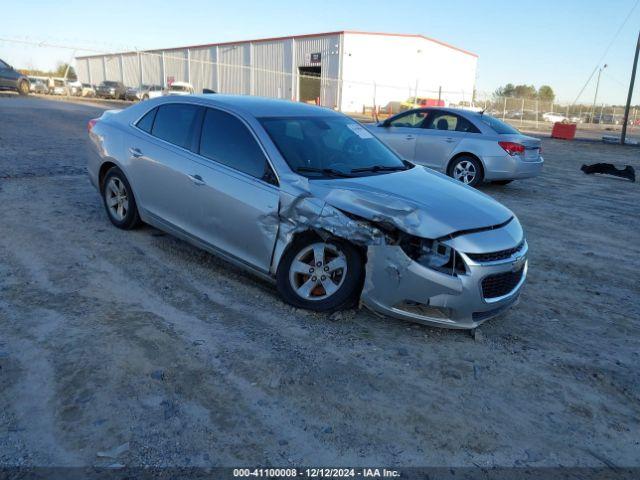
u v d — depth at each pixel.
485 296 3.87
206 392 3.15
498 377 3.58
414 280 3.74
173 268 4.95
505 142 9.96
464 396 3.33
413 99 45.53
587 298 5.14
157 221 5.25
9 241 5.31
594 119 57.81
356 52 49.75
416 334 4.04
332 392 3.25
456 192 4.47
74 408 2.92
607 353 4.05
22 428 2.75
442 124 10.77
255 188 4.29
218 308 4.21
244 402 3.09
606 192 11.20
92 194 7.39
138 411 2.94
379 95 52.75
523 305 4.83
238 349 3.63
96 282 4.52
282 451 2.73
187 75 63.41
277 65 54.53
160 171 5.07
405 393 3.30
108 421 2.84
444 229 3.79
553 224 8.03
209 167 4.64
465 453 2.83
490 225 4.02
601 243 7.12
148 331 3.77
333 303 4.04
